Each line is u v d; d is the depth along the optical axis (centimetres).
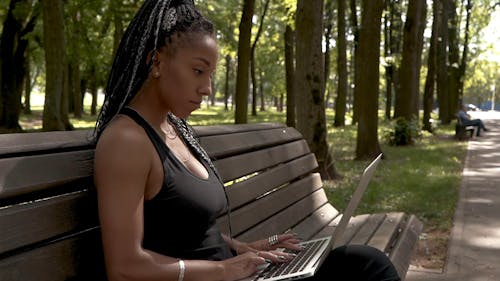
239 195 322
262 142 380
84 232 195
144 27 192
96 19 2352
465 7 3431
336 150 1617
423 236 586
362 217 450
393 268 237
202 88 197
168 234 194
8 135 180
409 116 1847
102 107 199
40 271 172
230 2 2505
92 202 198
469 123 2078
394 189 880
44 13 1577
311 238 388
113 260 173
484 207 742
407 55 1844
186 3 202
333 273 237
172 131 210
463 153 1542
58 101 1595
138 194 177
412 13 1831
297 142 462
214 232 212
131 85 191
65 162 190
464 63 3450
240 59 1666
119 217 173
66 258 183
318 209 461
